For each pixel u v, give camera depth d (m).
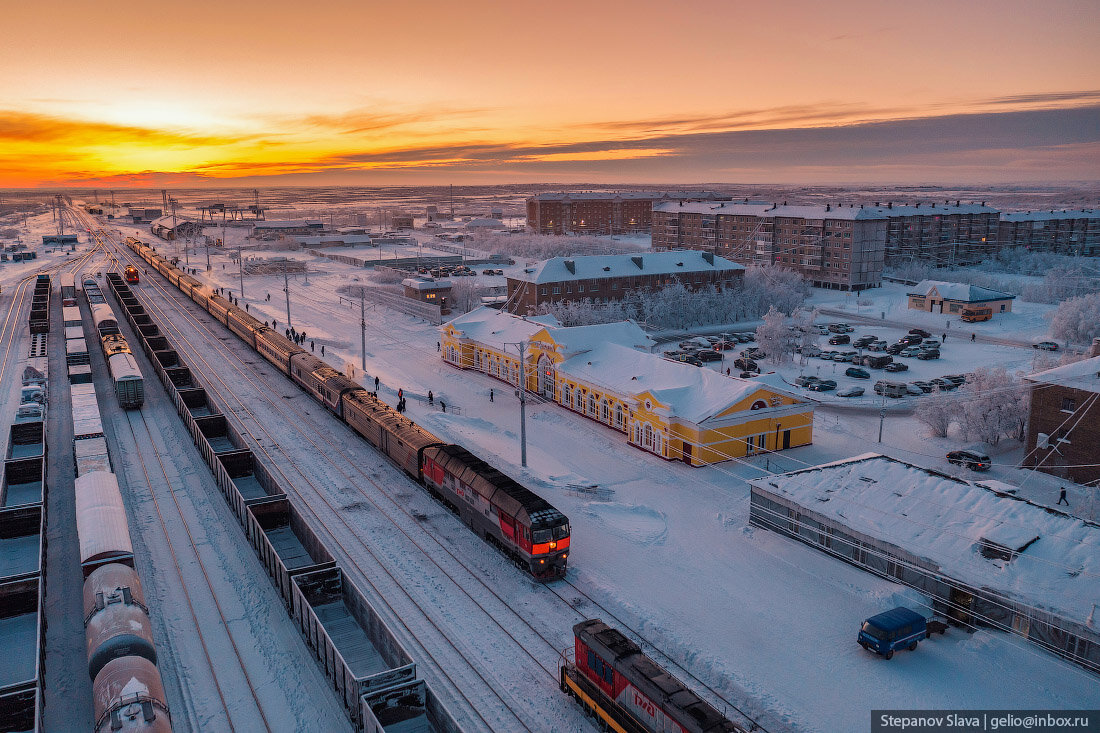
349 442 54.72
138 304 103.50
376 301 119.94
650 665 23.59
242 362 79.81
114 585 28.77
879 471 40.47
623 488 46.31
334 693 26.61
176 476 47.84
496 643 29.84
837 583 34.53
